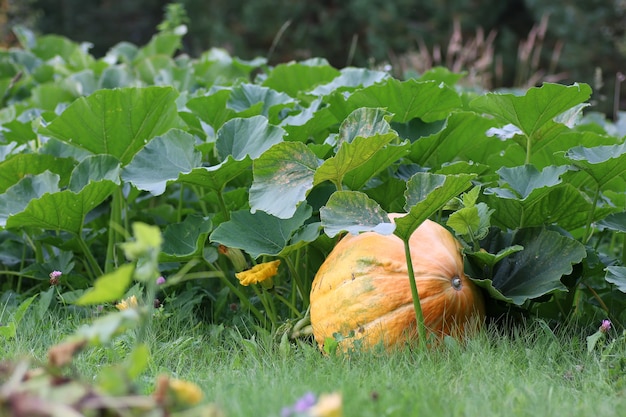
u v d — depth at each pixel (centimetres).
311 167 391
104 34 2166
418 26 1852
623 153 393
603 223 418
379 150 391
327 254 422
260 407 274
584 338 395
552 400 293
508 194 414
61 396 191
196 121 518
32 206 415
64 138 472
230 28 1980
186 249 432
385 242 374
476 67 1027
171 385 206
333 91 481
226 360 376
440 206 346
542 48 1797
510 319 398
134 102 469
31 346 386
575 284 407
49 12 2123
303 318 397
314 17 1959
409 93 480
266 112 525
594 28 1766
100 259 529
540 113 433
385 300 363
